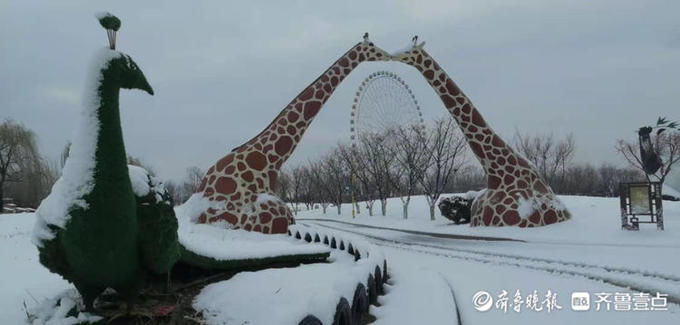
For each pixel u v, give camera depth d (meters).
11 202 37.31
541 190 18.64
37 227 5.03
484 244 15.64
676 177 25.53
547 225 17.86
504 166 18.91
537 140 56.47
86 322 5.01
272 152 17.77
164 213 5.30
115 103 5.03
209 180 17.11
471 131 19.31
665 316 6.61
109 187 4.83
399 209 36.78
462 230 19.69
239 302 5.55
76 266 4.95
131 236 5.00
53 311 5.41
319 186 48.72
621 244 13.67
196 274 7.05
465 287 8.74
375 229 24.64
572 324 6.33
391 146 36.22
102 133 4.89
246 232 15.88
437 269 11.03
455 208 23.56
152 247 5.20
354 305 5.80
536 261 11.77
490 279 9.55
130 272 5.17
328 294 4.98
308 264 9.01
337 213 40.47
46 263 5.15
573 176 54.44
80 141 4.89
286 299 5.51
